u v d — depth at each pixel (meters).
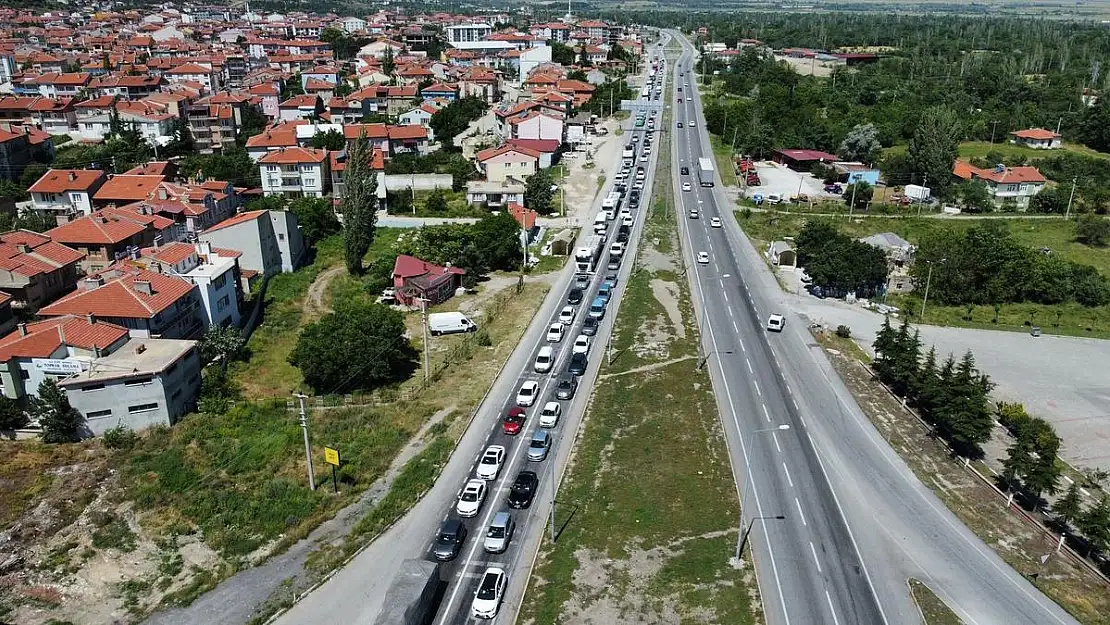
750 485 63.91
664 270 115.31
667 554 55.44
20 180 151.62
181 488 64.56
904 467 67.69
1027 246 122.69
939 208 150.50
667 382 81.00
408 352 90.25
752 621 49.28
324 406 77.50
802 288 110.81
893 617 50.22
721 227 136.62
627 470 65.75
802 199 152.75
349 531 59.50
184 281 86.44
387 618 45.56
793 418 74.81
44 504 62.22
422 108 198.12
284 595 53.09
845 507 61.56
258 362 87.69
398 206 143.25
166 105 196.62
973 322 102.81
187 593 53.72
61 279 96.62
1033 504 63.28
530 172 153.75
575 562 54.72
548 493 62.84
